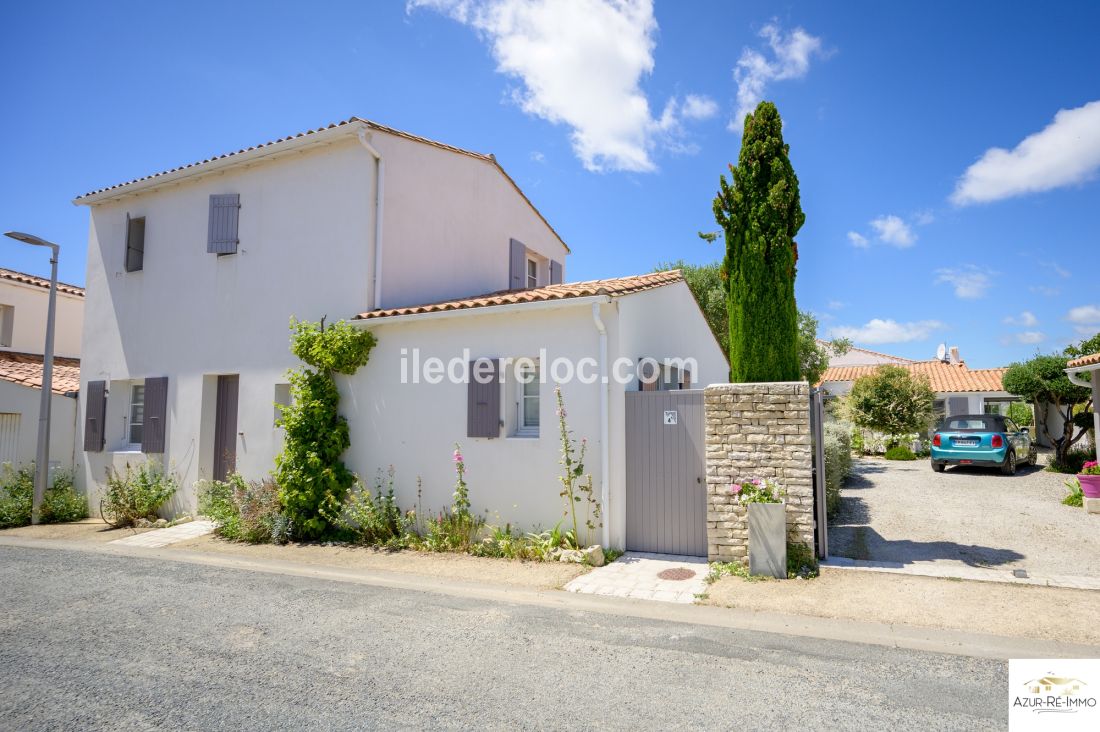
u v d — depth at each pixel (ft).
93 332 40.04
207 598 20.33
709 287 63.98
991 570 21.61
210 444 35.06
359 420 30.40
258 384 33.35
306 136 32.01
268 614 18.53
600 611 18.58
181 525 33.40
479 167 40.09
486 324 27.78
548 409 26.16
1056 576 20.74
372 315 29.68
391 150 32.35
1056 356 48.19
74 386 42.63
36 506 35.65
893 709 12.04
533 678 13.66
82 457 38.99
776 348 23.80
